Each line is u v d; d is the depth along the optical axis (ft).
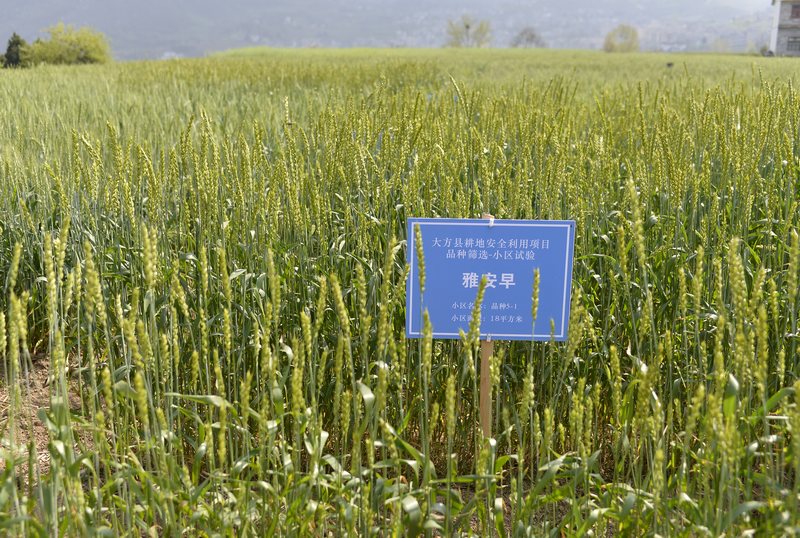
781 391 9.55
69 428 9.55
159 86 61.26
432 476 10.61
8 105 35.35
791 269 9.23
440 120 21.72
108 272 15.37
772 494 9.88
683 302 11.14
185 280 15.10
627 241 15.70
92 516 9.92
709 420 9.12
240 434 13.66
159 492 9.63
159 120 30.25
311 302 14.66
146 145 19.65
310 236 15.74
